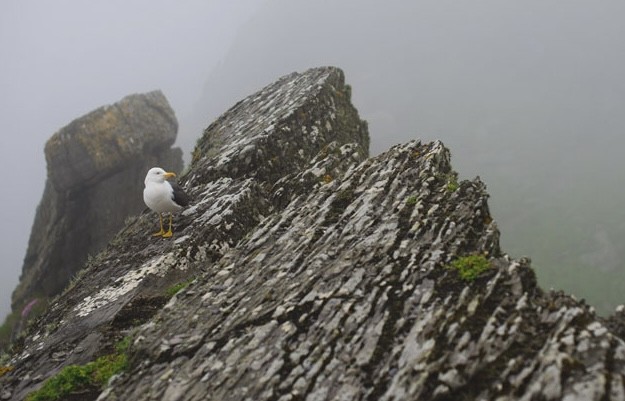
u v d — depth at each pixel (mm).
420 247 8852
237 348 8188
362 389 7176
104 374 8898
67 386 8867
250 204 13328
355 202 10516
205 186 14680
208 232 12438
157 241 12891
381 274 8562
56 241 32094
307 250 9766
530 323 7273
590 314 7129
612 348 6621
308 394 7312
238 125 17750
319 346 7828
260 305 8789
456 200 9617
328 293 8555
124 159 32594
